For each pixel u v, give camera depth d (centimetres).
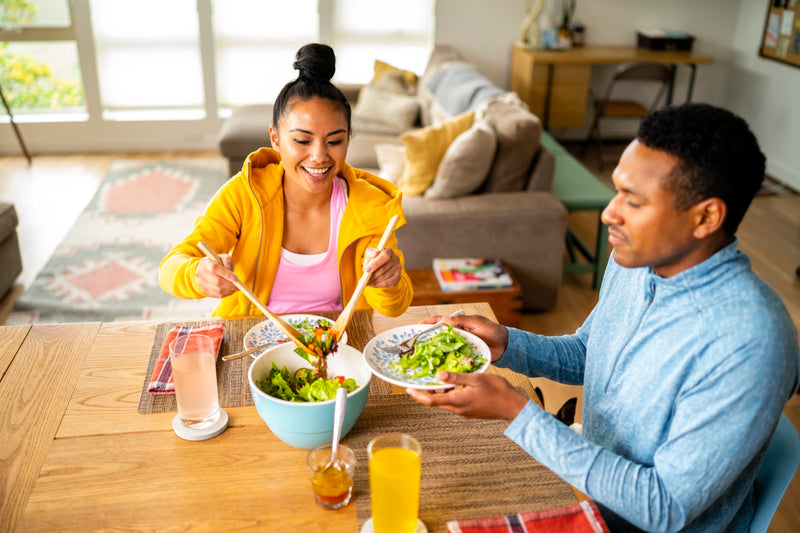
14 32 496
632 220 95
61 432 114
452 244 295
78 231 385
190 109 536
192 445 111
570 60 488
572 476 97
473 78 393
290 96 142
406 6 526
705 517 104
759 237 398
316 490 98
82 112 526
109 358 135
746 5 529
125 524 96
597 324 120
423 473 106
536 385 235
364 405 110
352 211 160
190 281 137
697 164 88
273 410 105
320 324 134
